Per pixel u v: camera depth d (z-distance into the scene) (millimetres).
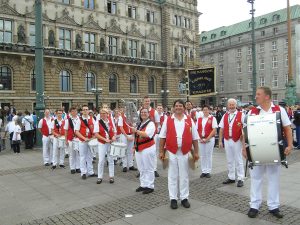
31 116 21359
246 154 6977
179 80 61250
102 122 10922
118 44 53500
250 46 86688
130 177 11781
